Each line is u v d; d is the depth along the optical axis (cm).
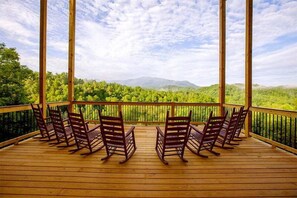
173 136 324
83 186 241
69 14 607
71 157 346
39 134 502
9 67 946
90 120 645
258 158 349
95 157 347
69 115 372
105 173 280
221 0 607
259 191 235
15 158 338
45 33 497
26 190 230
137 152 380
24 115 500
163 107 673
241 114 430
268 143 446
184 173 283
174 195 223
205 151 388
